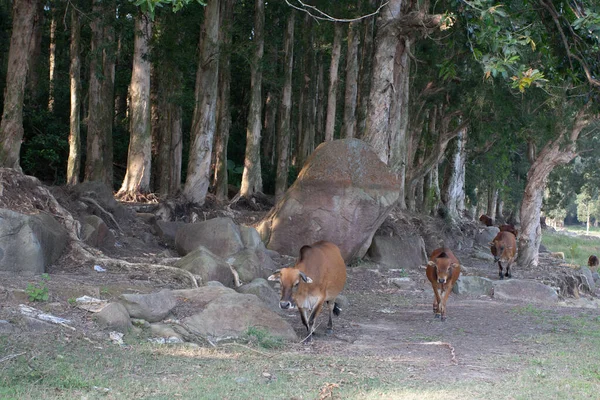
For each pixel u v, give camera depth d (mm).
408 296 15984
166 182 25359
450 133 28125
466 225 33219
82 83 31500
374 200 17484
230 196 30000
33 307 8789
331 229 17438
